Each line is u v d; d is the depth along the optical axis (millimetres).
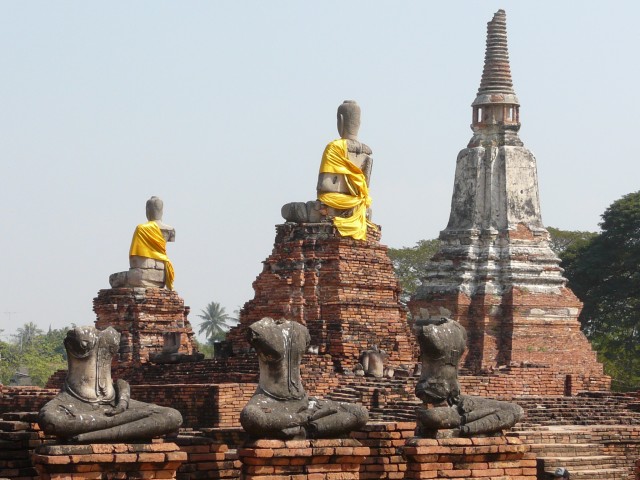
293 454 35375
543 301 95312
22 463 36781
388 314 63438
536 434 51406
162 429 34781
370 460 39125
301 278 63219
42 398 59438
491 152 98438
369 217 66125
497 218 97625
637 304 116062
